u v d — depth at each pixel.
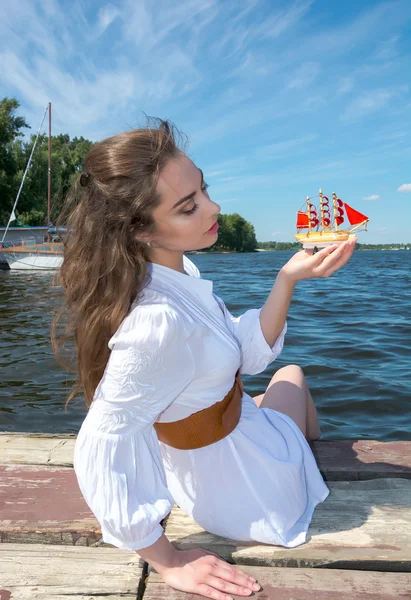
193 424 1.49
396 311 9.45
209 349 1.39
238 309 10.39
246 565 1.57
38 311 10.64
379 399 4.42
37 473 2.14
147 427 1.35
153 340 1.25
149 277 1.37
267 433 1.62
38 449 2.38
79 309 1.37
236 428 1.56
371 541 1.63
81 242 1.36
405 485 1.98
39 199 38.09
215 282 17.81
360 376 5.04
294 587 1.46
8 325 8.80
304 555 1.57
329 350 6.12
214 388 1.46
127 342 1.25
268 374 5.16
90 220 1.35
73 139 48.47
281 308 1.63
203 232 1.41
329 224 1.55
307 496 1.75
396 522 1.74
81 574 1.56
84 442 1.31
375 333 7.17
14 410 4.43
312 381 4.92
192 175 1.37
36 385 5.13
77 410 4.43
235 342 1.48
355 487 1.97
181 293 1.40
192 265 1.79
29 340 7.37
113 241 1.32
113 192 1.32
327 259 1.52
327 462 2.17
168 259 1.46
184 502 1.63
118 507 1.29
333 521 1.75
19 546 1.72
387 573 1.52
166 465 1.61
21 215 36.84
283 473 1.58
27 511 1.86
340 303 10.79
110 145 1.34
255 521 1.57
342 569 1.55
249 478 1.55
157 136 1.34
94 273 1.33
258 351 1.65
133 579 1.53
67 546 1.71
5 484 2.05
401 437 3.72
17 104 37.50
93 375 1.42
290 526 1.62
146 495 1.35
